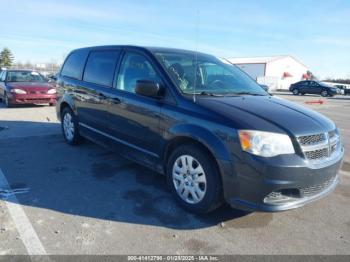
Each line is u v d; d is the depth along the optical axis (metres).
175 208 3.56
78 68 5.70
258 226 3.25
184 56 4.32
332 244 2.97
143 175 4.53
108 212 3.44
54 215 3.34
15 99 10.98
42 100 11.38
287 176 2.84
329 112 14.55
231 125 2.99
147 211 3.48
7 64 64.00
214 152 3.05
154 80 3.85
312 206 3.75
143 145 3.99
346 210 3.67
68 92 5.83
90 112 5.12
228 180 3.02
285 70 53.81
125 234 3.02
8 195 3.77
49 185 4.11
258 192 2.88
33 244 2.80
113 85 4.55
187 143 3.43
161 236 3.01
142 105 3.89
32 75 12.66
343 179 4.73
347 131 9.09
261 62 51.34
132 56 4.33
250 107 3.35
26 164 4.89
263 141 2.88
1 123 8.15
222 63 4.73
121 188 4.08
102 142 4.94
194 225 3.22
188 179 3.43
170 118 3.50
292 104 3.87
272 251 2.84
